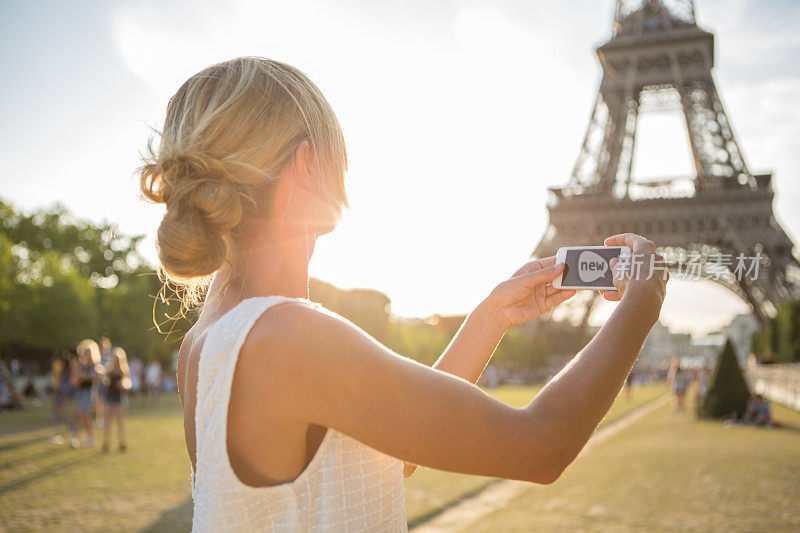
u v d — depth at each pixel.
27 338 58.00
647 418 31.78
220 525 1.18
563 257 1.52
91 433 18.39
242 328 1.20
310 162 1.39
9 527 9.56
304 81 1.44
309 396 1.14
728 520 9.80
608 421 30.97
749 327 89.88
